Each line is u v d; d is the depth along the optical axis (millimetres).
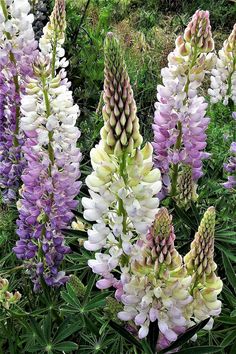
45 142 810
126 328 717
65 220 873
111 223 651
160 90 886
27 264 911
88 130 1318
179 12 2391
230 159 1017
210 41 847
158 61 1731
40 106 803
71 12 1832
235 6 2377
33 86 799
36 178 843
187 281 625
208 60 864
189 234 898
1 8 919
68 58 1736
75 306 782
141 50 1774
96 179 623
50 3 1802
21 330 890
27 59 942
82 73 1704
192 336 639
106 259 664
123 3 2256
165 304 615
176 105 876
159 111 910
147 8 2402
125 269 650
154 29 2020
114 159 630
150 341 643
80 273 982
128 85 596
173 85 873
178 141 919
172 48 1757
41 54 875
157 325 640
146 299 621
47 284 898
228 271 789
